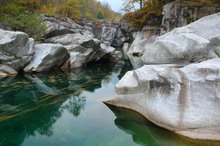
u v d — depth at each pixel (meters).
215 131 4.05
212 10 15.18
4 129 5.09
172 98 4.49
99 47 16.69
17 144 4.35
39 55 12.26
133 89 5.61
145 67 5.66
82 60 14.98
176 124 4.32
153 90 4.95
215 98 4.07
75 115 6.00
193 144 3.98
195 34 7.23
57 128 5.16
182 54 6.64
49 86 9.27
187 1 17.75
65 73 12.29
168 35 7.89
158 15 24.09
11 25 15.71
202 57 6.49
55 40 16.83
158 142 4.29
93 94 8.30
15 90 8.41
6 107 6.58
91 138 4.60
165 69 4.95
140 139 4.46
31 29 16.86
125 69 14.68
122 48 36.50
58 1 45.19
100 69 14.47
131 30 30.02
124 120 5.32
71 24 29.67
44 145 4.32
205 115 4.13
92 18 57.19
